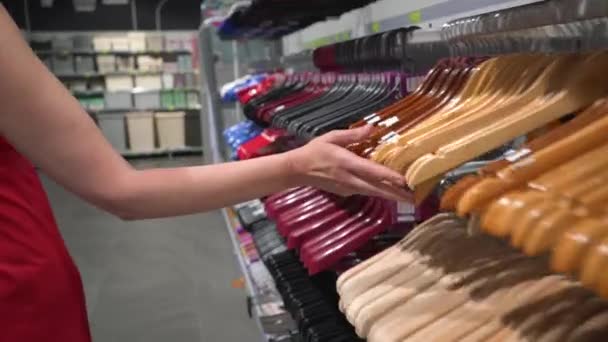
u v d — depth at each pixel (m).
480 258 0.86
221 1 4.76
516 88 0.83
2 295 0.86
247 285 3.24
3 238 0.86
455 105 0.94
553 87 0.75
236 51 4.98
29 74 0.79
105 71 9.52
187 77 9.80
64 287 0.94
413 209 1.19
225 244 4.71
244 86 3.52
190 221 5.45
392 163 0.79
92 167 0.86
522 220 0.53
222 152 5.09
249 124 3.04
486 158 0.95
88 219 5.64
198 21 10.02
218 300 3.55
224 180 0.92
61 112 0.82
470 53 1.27
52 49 9.31
